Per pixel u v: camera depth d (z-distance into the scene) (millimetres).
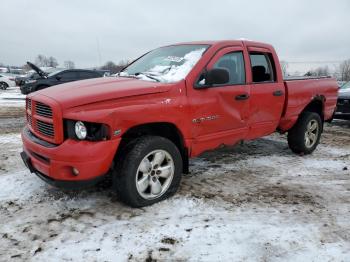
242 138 4992
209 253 2977
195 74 4191
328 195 4289
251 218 3617
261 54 5258
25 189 4254
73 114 3387
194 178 4816
